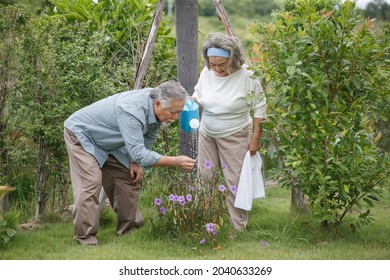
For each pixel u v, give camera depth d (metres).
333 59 5.54
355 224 6.25
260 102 5.84
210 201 5.71
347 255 5.27
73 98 6.62
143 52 6.61
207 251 5.43
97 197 5.63
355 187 5.74
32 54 6.35
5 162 6.49
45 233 6.06
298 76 5.45
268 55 5.70
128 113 5.37
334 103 5.60
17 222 5.88
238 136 6.01
